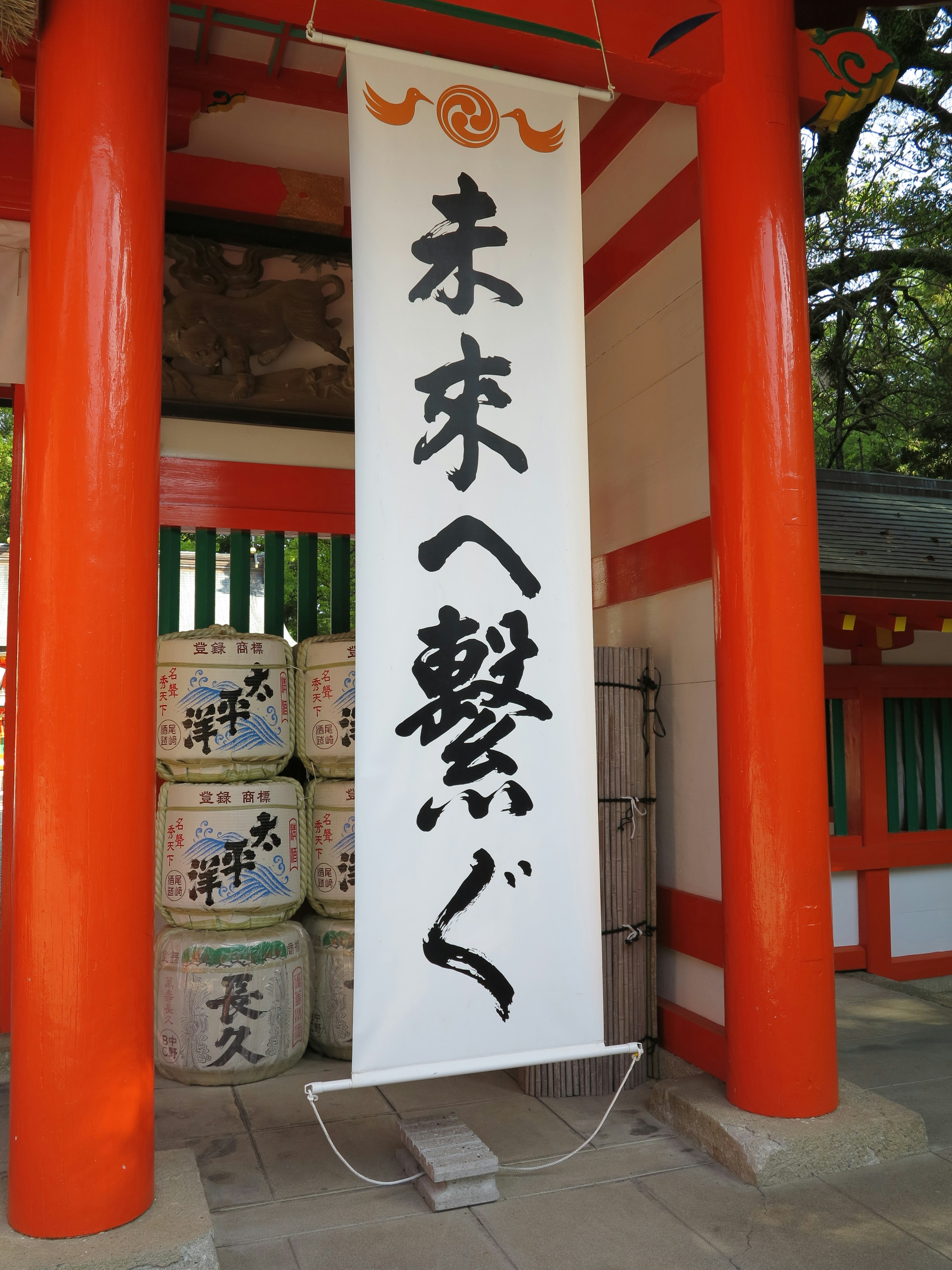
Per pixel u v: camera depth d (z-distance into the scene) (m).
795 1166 3.02
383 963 2.80
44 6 2.73
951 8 8.76
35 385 2.67
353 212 2.99
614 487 4.55
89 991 2.52
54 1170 2.47
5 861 4.44
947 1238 2.68
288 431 5.11
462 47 3.31
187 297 4.92
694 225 3.96
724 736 3.45
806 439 3.47
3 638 12.46
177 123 4.82
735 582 3.43
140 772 2.65
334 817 4.50
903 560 5.75
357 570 2.88
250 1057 3.93
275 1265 2.56
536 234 3.21
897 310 10.12
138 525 2.69
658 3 3.45
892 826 6.35
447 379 3.04
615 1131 3.41
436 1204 2.83
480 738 2.96
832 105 3.91
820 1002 3.27
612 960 3.88
